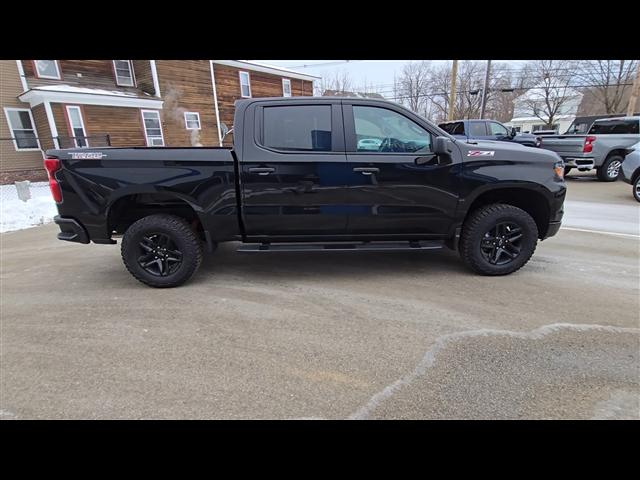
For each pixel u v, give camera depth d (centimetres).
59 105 1466
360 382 237
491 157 375
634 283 384
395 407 215
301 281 405
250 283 401
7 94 1466
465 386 231
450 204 380
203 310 339
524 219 388
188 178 364
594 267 432
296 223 378
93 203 367
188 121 1994
